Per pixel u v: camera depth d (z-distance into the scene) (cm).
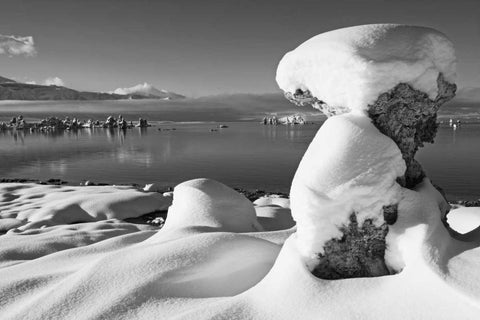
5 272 844
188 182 1206
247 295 531
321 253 521
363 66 518
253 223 1173
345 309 448
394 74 519
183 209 1137
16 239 1284
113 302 567
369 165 515
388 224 517
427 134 611
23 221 1833
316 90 595
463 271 427
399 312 420
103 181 4147
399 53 523
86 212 1962
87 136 12575
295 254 533
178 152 7012
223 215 1113
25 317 573
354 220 517
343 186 512
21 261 1066
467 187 3256
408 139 568
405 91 534
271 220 1460
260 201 2141
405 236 501
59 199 2222
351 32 554
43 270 834
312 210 519
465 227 798
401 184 543
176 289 603
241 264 677
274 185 3744
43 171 4950
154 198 2191
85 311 563
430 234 482
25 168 5238
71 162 5822
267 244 772
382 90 525
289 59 611
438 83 553
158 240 923
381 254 521
